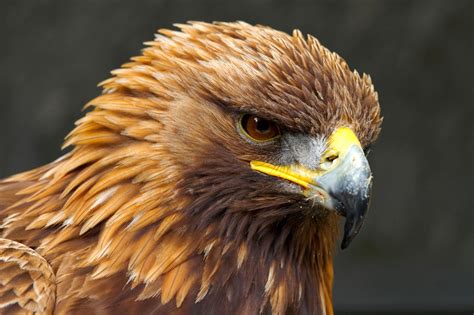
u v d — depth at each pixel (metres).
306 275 9.98
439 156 20.14
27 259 9.19
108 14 20.47
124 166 9.32
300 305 9.91
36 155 20.38
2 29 20.62
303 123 9.32
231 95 9.32
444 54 20.16
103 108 9.48
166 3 20.30
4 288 8.96
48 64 20.52
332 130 9.34
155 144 9.32
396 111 20.22
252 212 9.53
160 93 9.44
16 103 20.45
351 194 9.16
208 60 9.43
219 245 9.44
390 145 20.20
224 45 9.50
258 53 9.41
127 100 9.47
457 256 19.92
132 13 20.39
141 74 9.55
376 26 20.20
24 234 9.58
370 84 9.94
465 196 20.05
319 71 9.43
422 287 19.30
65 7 20.62
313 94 9.34
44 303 8.98
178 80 9.45
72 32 20.52
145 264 9.22
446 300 19.08
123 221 9.26
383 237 20.06
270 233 9.67
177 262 9.30
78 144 9.54
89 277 9.16
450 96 20.16
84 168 9.49
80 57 20.44
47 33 20.58
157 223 9.30
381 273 19.58
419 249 20.00
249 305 9.52
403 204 20.08
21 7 20.61
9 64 20.55
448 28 20.12
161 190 9.30
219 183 9.41
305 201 9.44
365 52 20.22
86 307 9.09
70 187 9.48
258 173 9.45
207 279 9.35
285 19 20.17
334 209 9.29
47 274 9.14
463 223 19.98
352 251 19.91
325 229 9.97
